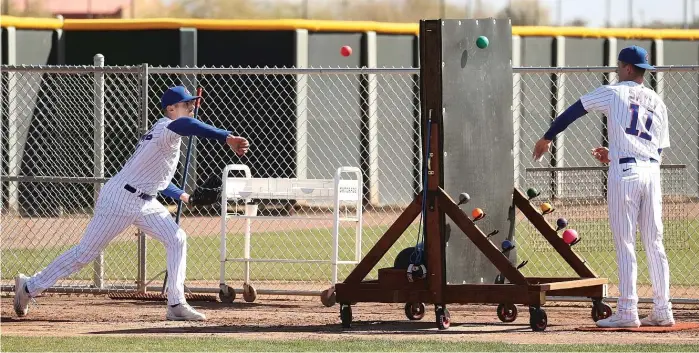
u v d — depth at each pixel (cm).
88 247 3244
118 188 3194
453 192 3058
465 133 3088
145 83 3816
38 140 6556
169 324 3191
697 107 8106
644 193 2950
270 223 6556
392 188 7544
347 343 2700
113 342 2717
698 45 9206
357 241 3684
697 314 3425
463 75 3086
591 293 3225
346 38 7706
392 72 3747
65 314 3425
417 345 2659
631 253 2966
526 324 3183
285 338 2828
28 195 6531
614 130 2944
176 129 3123
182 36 7494
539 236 4259
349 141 7462
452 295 3027
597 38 8719
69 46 7731
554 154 7331
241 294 3925
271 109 6744
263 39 7531
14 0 8056
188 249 5434
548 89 7719
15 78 6662
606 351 2541
